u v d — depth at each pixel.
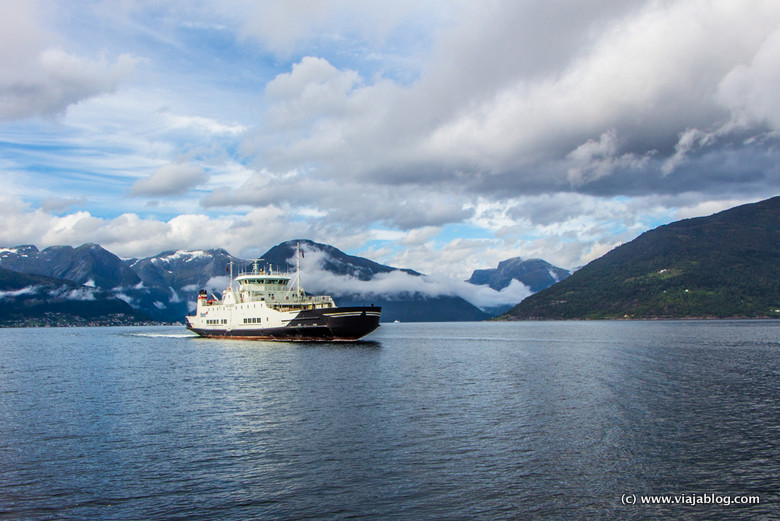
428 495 29.34
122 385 70.44
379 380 69.38
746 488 30.05
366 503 28.42
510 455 35.59
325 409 50.56
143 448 38.69
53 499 29.58
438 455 35.72
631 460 34.59
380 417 46.66
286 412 49.59
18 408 54.78
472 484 30.80
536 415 46.81
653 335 180.88
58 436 42.50
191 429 43.91
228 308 154.75
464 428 42.41
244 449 37.84
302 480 31.67
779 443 37.81
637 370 77.50
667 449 36.69
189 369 86.88
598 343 142.50
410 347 136.25
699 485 30.52
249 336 145.25
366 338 198.75
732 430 41.31
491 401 53.56
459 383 66.31
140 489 30.80
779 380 65.88
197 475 32.84
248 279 144.12
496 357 103.06
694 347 121.75
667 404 51.22
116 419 48.41
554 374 74.25
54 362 111.19
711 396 55.22
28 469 34.44
